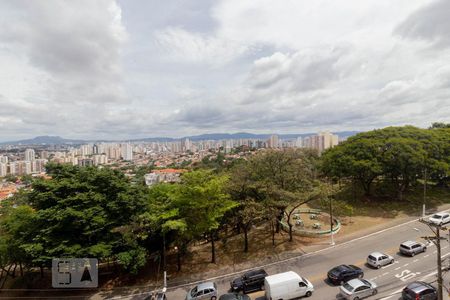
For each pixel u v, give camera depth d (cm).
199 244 3600
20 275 3241
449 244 2922
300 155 4219
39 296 2677
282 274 2245
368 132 5100
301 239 3388
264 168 3653
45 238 2347
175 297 2452
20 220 2733
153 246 3014
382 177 5516
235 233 3878
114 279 2878
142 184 3328
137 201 2811
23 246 2339
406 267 2519
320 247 3131
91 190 2606
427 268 2467
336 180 4988
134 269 2534
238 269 2836
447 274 2333
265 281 2206
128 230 2553
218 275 2762
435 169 3966
